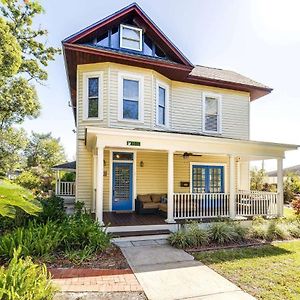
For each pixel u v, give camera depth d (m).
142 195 11.60
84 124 10.92
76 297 4.29
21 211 8.13
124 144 8.51
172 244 7.69
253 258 6.60
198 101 13.28
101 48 10.37
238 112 14.09
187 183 13.05
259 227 8.97
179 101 12.91
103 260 6.20
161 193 12.35
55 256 6.11
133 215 10.57
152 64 11.06
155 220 9.50
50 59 17.33
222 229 8.27
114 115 10.77
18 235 6.24
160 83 11.99
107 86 10.75
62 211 9.76
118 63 10.93
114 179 11.62
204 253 6.99
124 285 4.82
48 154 38.84
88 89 11.05
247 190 14.09
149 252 6.96
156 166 12.43
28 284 3.24
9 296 2.90
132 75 11.12
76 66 11.29
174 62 11.69
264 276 5.37
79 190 10.85
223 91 13.87
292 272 5.60
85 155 11.00
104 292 4.50
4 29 10.06
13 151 20.91
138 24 11.71
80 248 6.57
